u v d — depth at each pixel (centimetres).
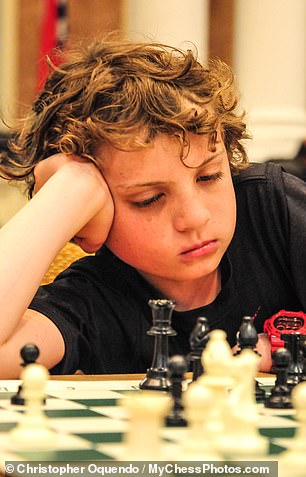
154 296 304
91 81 292
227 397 189
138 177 276
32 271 265
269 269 314
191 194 277
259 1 998
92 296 300
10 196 866
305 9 1007
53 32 1035
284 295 317
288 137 988
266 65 998
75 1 1038
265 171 321
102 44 314
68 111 296
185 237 280
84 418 198
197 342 227
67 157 289
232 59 1025
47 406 211
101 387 239
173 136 273
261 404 221
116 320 303
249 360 180
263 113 994
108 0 1038
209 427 171
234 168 319
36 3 1134
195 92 292
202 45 961
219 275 306
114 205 285
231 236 290
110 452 168
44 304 285
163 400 162
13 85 1130
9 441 175
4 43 1135
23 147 325
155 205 281
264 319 315
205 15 964
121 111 280
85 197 278
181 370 193
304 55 1011
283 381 218
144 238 283
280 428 191
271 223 313
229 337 310
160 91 283
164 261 283
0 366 257
